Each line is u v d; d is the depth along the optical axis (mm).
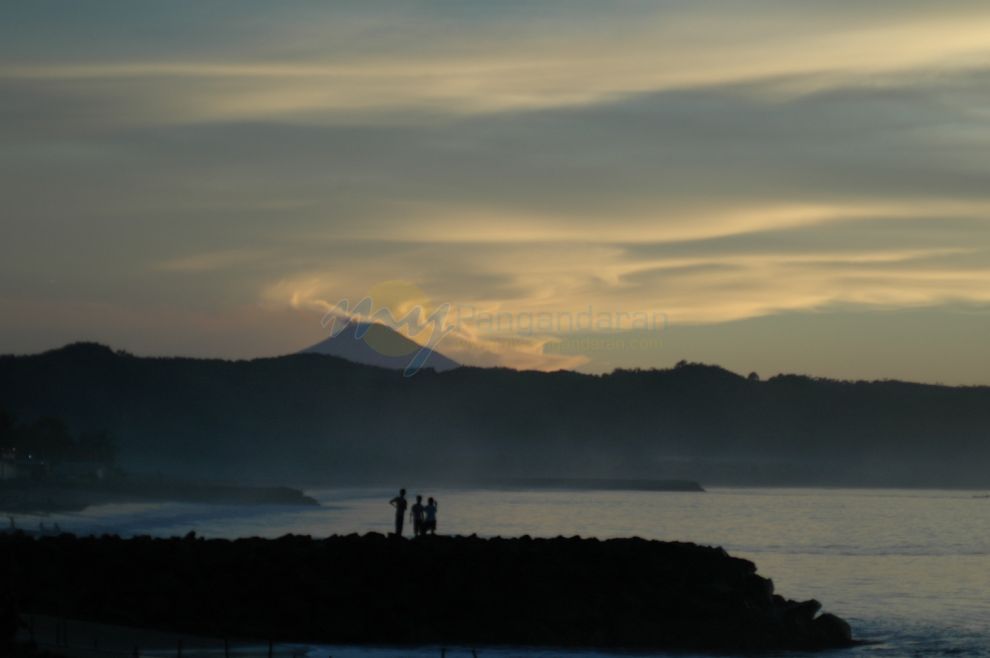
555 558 68812
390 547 69062
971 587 102312
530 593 66000
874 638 71438
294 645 60250
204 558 68062
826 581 105875
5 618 49719
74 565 67312
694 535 168750
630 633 64375
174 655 53781
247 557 67812
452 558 68188
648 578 68250
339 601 64750
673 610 66000
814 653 66000
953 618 80938
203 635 61000
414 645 62219
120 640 56406
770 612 68062
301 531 146625
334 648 60500
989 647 68500
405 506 74812
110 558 67938
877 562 127812
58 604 62719
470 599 65375
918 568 121125
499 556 68375
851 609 85875
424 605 65125
